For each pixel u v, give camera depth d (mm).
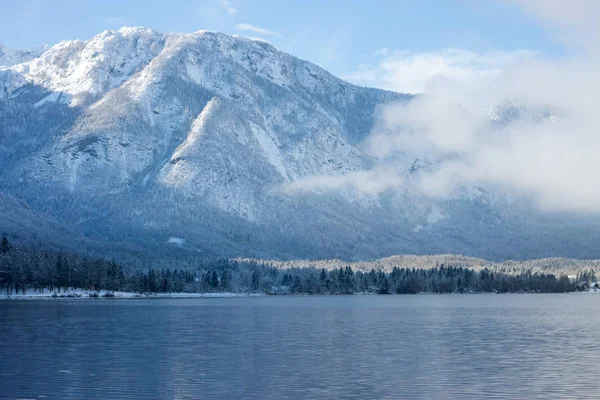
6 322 177375
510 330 156750
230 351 118812
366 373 95312
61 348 123062
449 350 119250
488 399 78875
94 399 80188
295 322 183750
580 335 144250
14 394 82750
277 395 81625
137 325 170500
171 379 91500
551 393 81562
